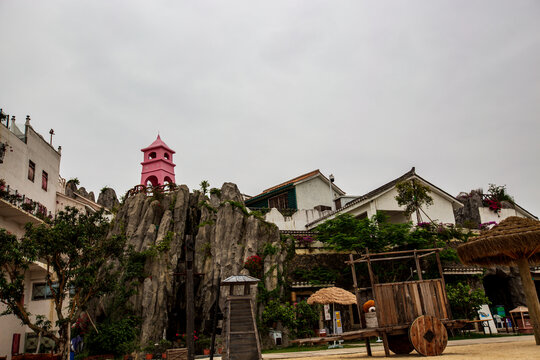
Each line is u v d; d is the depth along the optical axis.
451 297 24.88
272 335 24.67
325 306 25.95
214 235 29.12
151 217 30.42
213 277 27.06
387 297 14.47
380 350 17.50
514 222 14.38
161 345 24.41
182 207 30.98
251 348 12.95
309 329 25.58
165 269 27.34
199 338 25.17
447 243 29.31
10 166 28.67
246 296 14.22
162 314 25.94
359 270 28.88
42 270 29.27
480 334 24.86
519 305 29.12
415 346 13.54
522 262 14.62
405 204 30.55
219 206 30.14
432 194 34.88
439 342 13.70
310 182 40.84
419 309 14.42
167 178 38.72
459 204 35.97
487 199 41.62
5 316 26.34
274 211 36.47
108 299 26.28
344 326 26.86
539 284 31.20
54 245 21.22
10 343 26.59
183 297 27.86
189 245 13.10
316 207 39.25
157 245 28.09
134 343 24.36
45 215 32.69
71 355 24.06
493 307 30.27
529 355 11.09
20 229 28.78
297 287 27.05
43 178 34.00
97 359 23.72
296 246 29.47
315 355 17.20
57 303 21.59
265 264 27.20
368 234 28.23
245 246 28.02
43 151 34.16
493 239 13.88
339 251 29.08
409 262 28.06
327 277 27.98
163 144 39.59
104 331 24.41
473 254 14.62
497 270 29.38
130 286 26.56
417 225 29.78
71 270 22.30
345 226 29.53
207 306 26.25
